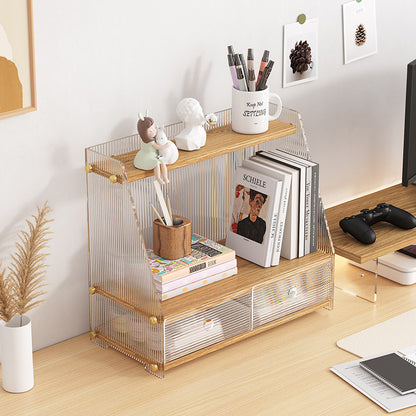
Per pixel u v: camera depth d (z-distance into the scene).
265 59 1.98
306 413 1.73
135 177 1.81
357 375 1.85
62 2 1.76
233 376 1.87
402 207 2.50
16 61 1.72
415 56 2.69
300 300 2.10
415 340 2.01
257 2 2.14
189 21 2.00
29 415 1.73
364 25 2.47
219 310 1.94
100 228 1.92
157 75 1.99
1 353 1.81
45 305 1.96
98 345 2.01
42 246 1.81
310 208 2.10
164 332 1.83
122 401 1.78
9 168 1.79
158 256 1.97
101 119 1.92
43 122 1.82
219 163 2.20
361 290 2.24
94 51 1.85
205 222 2.24
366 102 2.59
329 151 2.54
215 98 2.14
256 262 2.08
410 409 1.74
